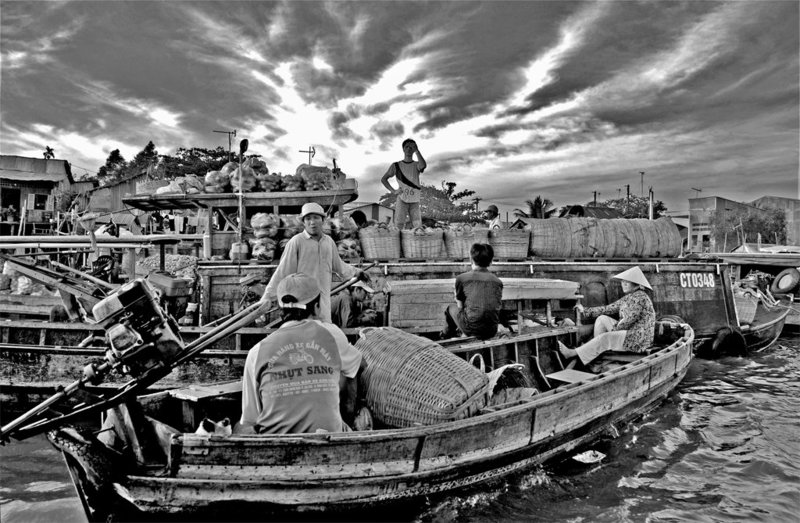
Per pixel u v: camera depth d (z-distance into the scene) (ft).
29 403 20.59
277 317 22.85
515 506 14.14
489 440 13.94
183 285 18.57
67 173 104.01
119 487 10.60
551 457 16.39
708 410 22.89
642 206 112.16
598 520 13.46
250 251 24.94
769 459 17.38
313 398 11.42
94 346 20.38
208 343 11.77
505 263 28.96
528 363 21.16
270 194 27.45
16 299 25.96
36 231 70.49
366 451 11.77
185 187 28.50
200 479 10.62
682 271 33.30
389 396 13.65
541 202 100.99
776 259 58.23
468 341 18.97
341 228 26.43
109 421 12.37
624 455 17.78
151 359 11.12
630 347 22.41
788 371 31.01
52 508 13.44
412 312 22.20
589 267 30.60
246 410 12.01
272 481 10.93
